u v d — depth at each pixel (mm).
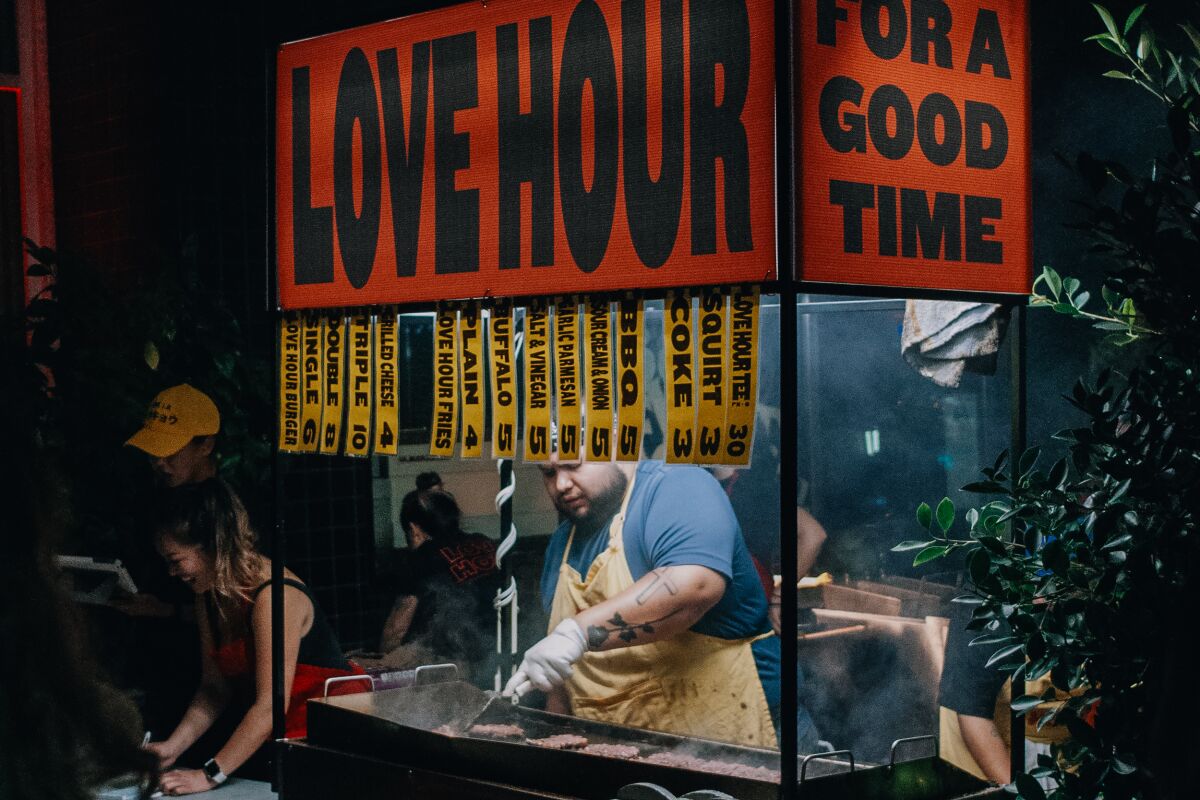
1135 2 4176
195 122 4543
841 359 3691
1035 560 2213
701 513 2834
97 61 4684
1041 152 4488
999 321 2453
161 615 3846
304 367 2898
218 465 4023
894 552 3492
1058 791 2154
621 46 2279
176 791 3123
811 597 3205
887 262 2215
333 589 4664
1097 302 4355
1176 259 2021
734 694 2822
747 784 2115
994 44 2410
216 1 4582
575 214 2365
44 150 4844
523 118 2443
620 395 2305
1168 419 2041
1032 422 4473
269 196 2959
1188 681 1815
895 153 2232
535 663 2857
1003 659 2178
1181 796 1793
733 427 2139
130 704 1035
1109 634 2049
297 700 3307
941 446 3547
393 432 2725
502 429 2543
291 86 2893
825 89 2115
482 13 2500
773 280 2078
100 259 4711
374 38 2703
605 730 2707
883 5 2211
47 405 3879
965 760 2564
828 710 2820
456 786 2496
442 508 3994
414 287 2668
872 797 2201
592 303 2350
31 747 938
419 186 2643
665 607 2783
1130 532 2074
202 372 4035
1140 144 4277
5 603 955
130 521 3879
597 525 3176
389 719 2795
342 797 2734
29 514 987
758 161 2096
